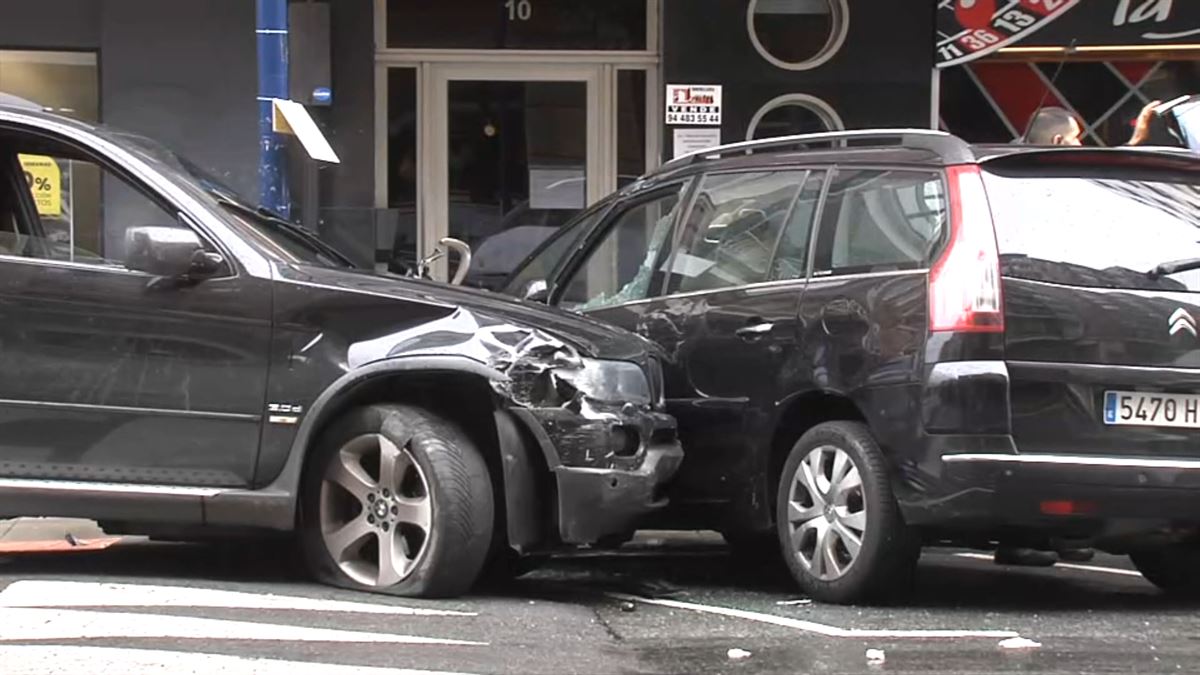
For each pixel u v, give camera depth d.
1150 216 5.82
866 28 11.51
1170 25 11.38
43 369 5.85
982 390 5.46
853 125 11.56
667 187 7.21
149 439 5.84
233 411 5.82
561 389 5.76
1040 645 5.41
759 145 6.86
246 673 4.77
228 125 10.92
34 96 11.02
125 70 10.88
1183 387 5.61
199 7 10.87
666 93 11.52
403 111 11.70
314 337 5.82
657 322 6.83
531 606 6.00
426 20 11.66
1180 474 5.53
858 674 4.96
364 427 5.84
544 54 11.77
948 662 5.14
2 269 5.87
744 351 6.37
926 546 6.52
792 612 5.99
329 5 11.16
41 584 5.97
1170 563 6.64
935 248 5.68
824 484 6.00
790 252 6.34
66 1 10.86
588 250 7.41
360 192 11.37
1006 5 11.44
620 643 5.38
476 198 11.84
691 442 6.57
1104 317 5.59
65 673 4.71
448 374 5.78
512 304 6.14
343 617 5.52
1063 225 5.70
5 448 5.86
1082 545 6.05
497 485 6.00
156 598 5.76
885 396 5.70
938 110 11.73
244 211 6.31
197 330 5.84
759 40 11.54
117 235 6.14
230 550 7.07
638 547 8.05
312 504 5.96
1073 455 5.51
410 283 6.09
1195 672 5.03
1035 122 8.56
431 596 5.82
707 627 5.69
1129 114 11.91
